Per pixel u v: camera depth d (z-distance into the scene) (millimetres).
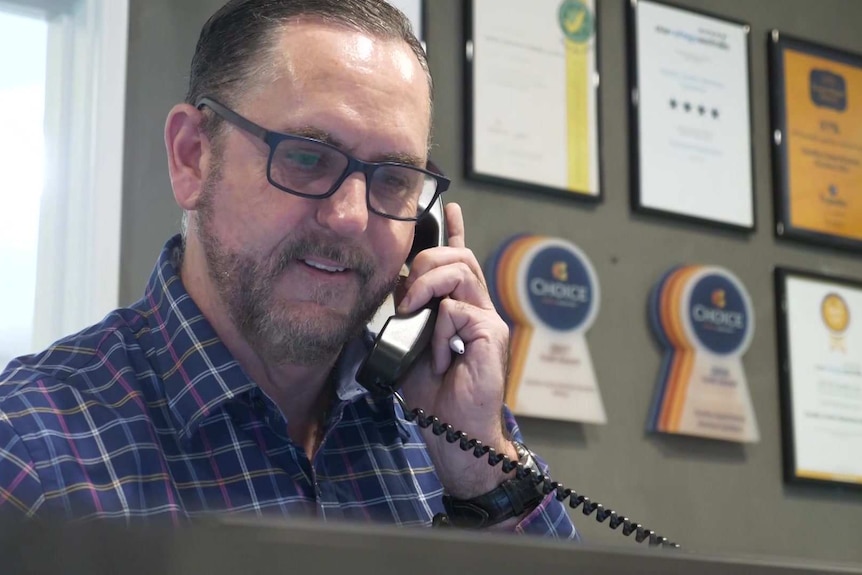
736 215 2152
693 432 1991
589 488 1887
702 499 2000
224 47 1051
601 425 1927
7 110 1778
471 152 1877
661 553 367
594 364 1946
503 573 339
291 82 1001
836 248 2285
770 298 2172
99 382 997
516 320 1860
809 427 2131
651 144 2078
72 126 1644
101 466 930
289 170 994
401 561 327
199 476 987
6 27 1760
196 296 1079
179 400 1012
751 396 2100
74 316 1577
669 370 2006
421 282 1181
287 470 1031
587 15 2055
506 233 1907
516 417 1837
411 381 1175
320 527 322
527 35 1979
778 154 2230
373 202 1012
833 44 2389
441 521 1085
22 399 935
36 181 1765
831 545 2119
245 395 1021
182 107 1071
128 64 1652
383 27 1050
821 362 2180
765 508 2064
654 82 2107
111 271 1571
